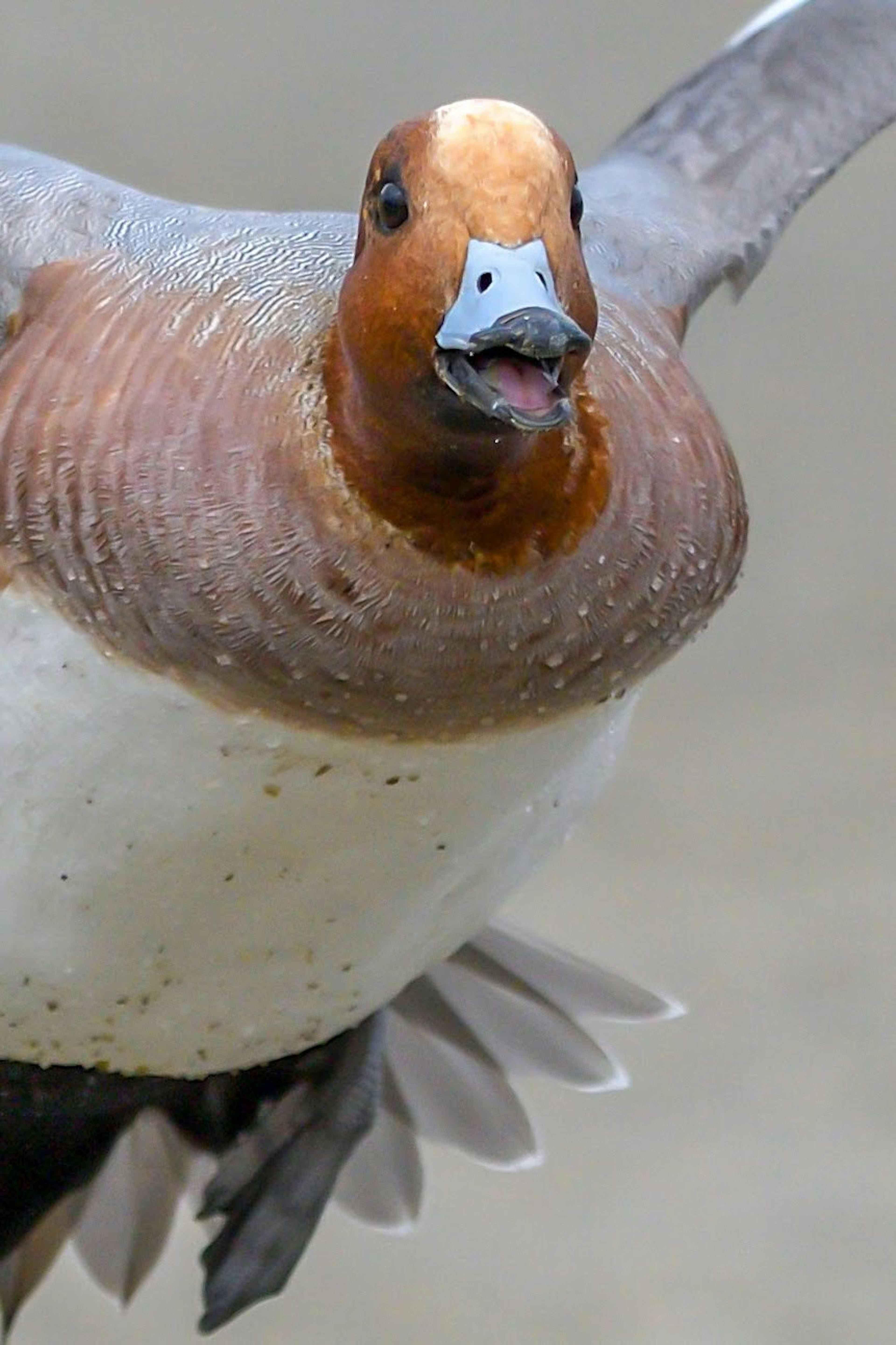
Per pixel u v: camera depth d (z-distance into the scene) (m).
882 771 5.64
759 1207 4.41
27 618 3.61
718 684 6.03
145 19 8.08
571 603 3.59
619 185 3.73
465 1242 4.36
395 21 8.12
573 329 3.54
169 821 3.62
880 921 5.12
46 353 3.62
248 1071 3.74
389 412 3.57
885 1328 4.08
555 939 5.00
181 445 3.59
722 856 5.35
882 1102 4.66
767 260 3.74
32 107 7.56
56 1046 3.69
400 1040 3.81
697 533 3.61
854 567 6.47
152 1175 3.78
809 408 7.07
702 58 7.93
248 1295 3.74
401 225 3.57
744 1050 4.80
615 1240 4.34
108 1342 4.18
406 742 3.60
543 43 8.00
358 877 3.64
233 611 3.59
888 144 8.33
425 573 3.59
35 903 3.65
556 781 3.66
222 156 7.40
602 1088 3.80
